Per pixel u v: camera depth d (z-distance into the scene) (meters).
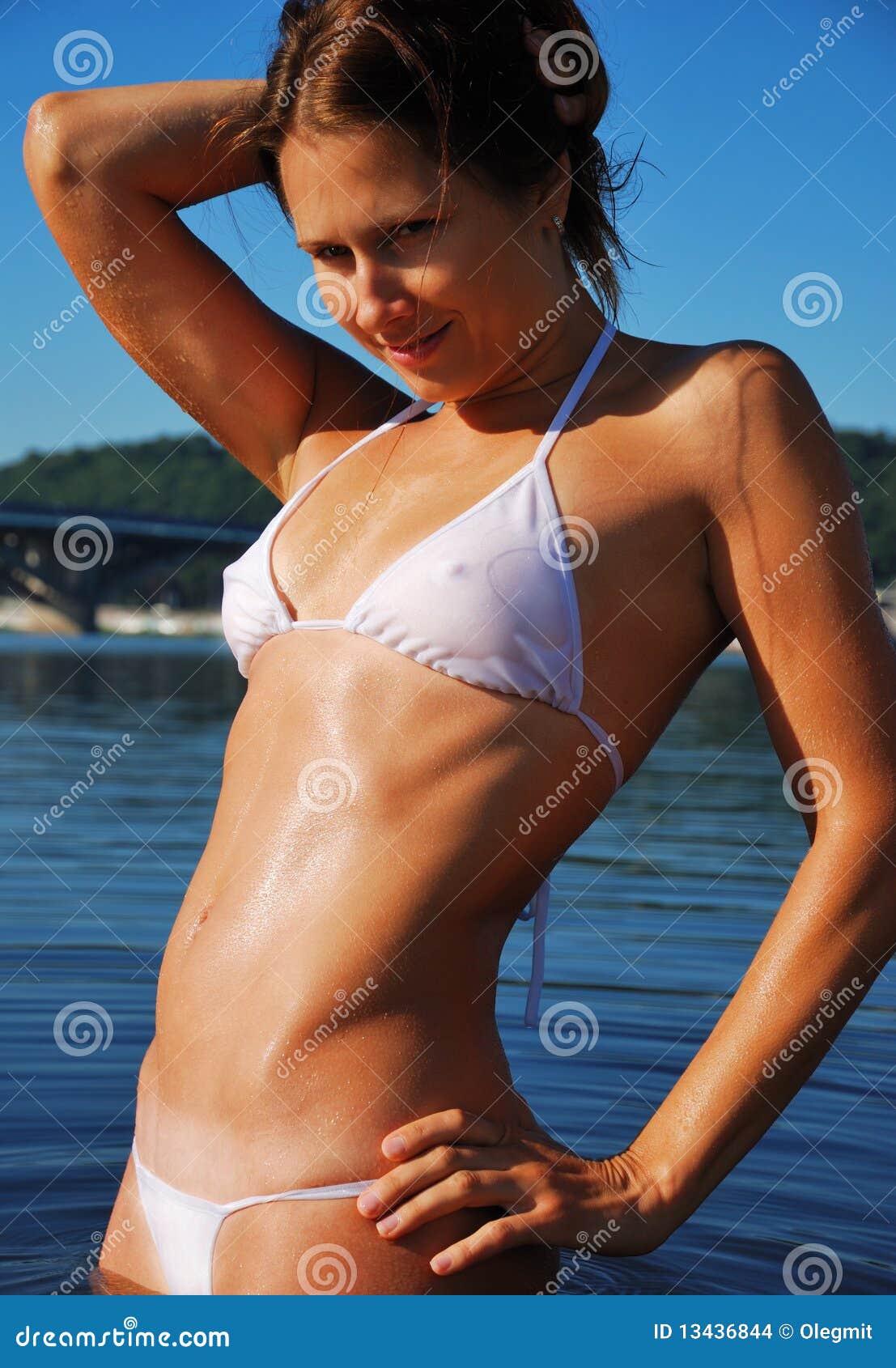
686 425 1.95
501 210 1.98
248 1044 1.94
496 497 1.97
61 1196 2.90
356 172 1.91
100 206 2.40
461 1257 1.81
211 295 2.43
